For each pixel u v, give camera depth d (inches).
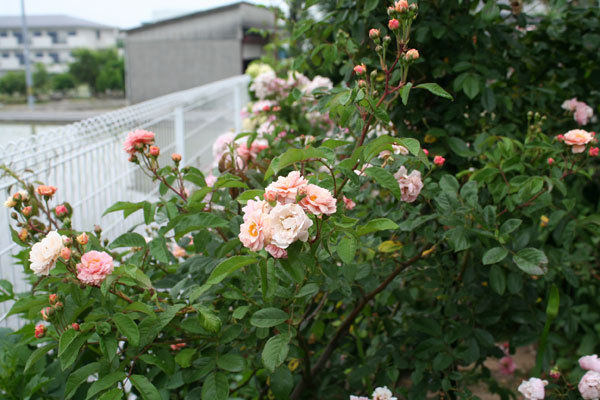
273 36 253.6
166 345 67.2
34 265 57.6
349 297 84.0
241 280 74.2
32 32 3211.1
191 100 200.7
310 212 52.1
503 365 122.5
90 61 2321.6
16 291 99.1
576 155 82.6
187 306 63.9
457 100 99.0
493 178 86.1
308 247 57.2
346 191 64.2
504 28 107.3
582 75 119.3
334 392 94.1
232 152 88.7
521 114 109.3
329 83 139.2
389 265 85.0
